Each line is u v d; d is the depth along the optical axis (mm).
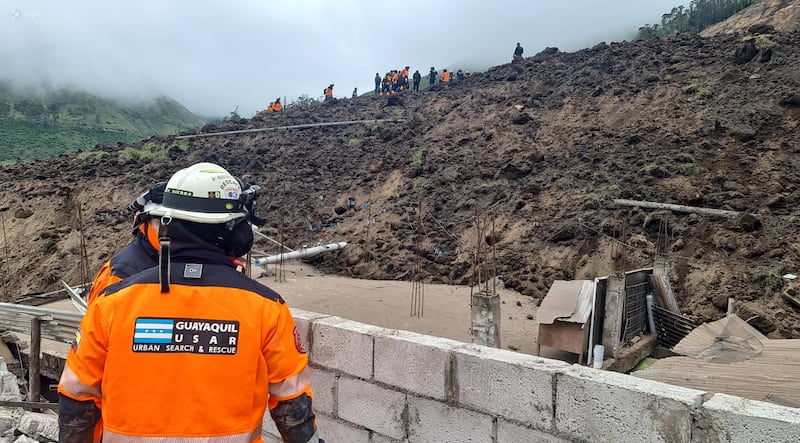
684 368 5141
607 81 21359
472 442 3146
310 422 1929
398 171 19891
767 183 12266
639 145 15758
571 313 7641
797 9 31062
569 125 18875
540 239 13594
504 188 16219
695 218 11922
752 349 5785
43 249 19797
